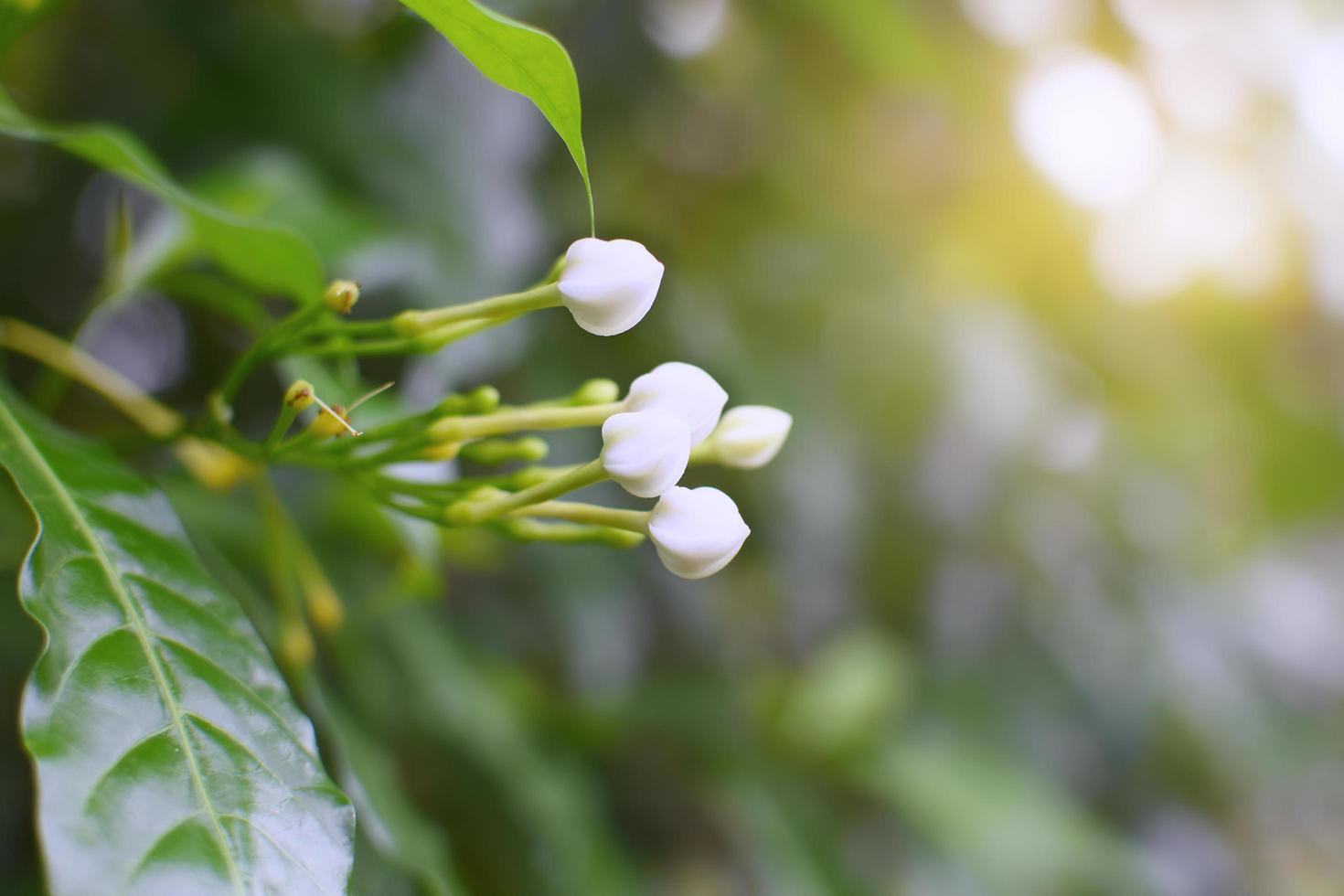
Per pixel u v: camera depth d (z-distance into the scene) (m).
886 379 0.50
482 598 0.45
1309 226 0.69
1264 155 0.68
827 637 0.55
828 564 0.48
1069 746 0.58
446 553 0.40
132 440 0.25
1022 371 0.53
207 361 0.41
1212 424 0.67
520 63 0.22
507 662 0.45
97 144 0.25
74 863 0.20
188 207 0.25
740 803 0.48
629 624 0.43
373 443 0.24
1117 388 0.63
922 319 0.51
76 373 0.27
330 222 0.32
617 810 0.49
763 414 0.25
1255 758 0.64
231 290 0.29
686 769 0.49
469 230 0.34
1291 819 0.68
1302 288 0.71
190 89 0.36
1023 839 0.51
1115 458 0.61
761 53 0.54
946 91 0.55
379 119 0.35
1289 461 0.73
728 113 0.53
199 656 0.22
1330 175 0.69
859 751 0.52
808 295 0.51
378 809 0.27
